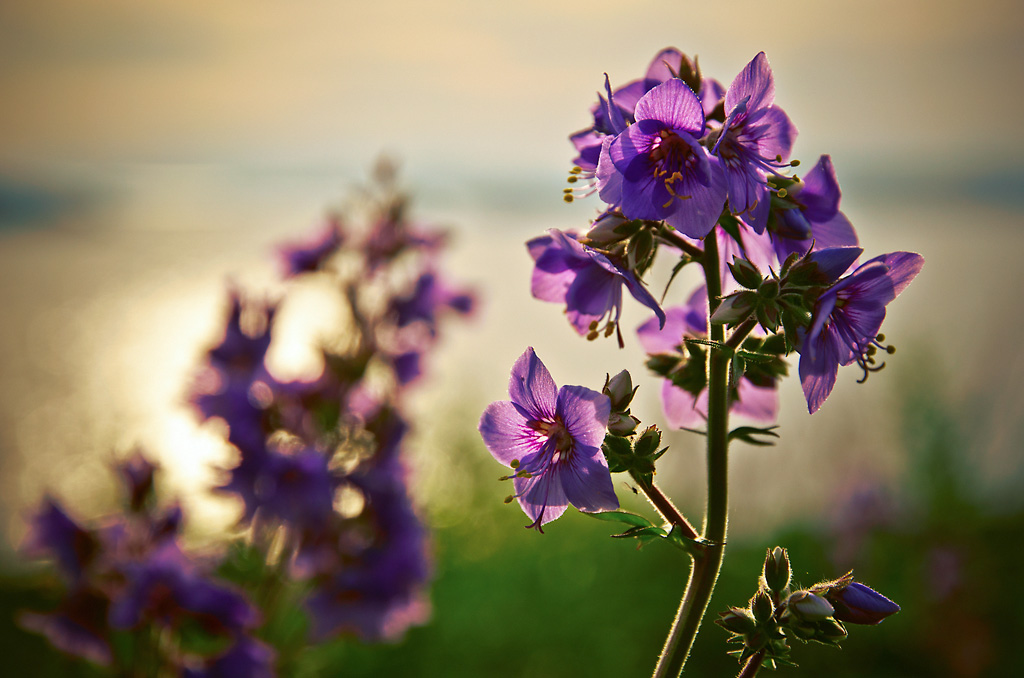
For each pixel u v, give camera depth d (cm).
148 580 32
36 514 33
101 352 122
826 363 22
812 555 74
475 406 79
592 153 24
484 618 63
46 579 35
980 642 64
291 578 38
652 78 24
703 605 22
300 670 42
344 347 40
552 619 64
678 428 27
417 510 40
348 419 38
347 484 38
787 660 23
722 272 25
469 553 70
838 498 73
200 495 37
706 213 21
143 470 34
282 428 37
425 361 42
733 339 23
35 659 54
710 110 24
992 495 79
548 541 73
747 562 73
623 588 68
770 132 23
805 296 22
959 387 90
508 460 23
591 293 24
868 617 23
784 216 23
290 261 42
